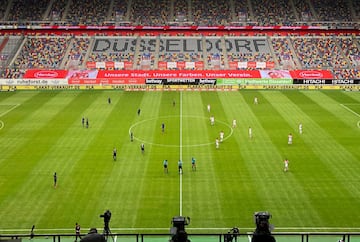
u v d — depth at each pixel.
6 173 49.03
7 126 67.50
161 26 114.38
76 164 51.78
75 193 44.09
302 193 43.78
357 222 38.12
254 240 16.31
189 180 47.22
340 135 62.47
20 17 115.25
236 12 117.50
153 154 55.31
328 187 45.12
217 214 39.78
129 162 52.50
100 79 98.88
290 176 47.97
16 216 39.44
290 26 114.06
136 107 80.44
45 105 81.94
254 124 68.56
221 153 55.56
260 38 112.75
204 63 104.50
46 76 99.31
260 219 16.83
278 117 72.69
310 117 72.50
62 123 69.31
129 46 109.88
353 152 55.31
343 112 75.81
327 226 37.50
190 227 37.53
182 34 114.31
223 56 106.75
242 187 45.28
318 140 60.28
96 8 118.06
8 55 105.81
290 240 30.09
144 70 101.62
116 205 41.56
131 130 65.62
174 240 16.47
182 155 54.91
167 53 107.56
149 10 118.00
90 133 64.06
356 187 45.00
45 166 51.12
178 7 118.94
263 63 104.19
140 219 38.94
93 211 40.38
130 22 115.06
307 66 102.94
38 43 109.75
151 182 46.72
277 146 57.97
